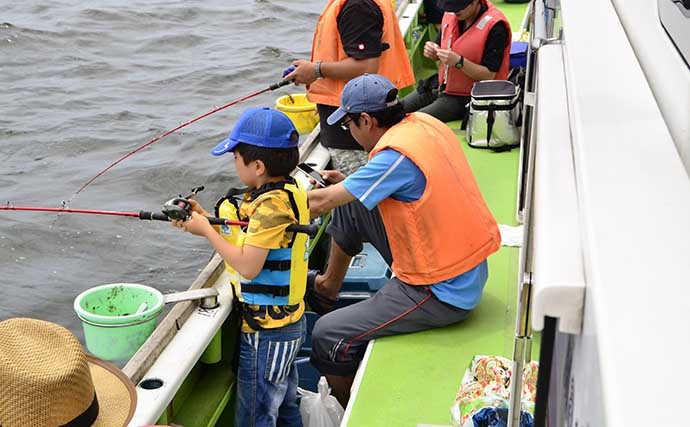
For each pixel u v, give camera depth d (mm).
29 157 14992
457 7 8867
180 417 5168
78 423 3742
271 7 24250
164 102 17609
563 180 1573
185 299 5219
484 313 5887
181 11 23734
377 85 5605
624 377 958
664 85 1896
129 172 14438
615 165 1470
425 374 5273
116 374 4137
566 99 2051
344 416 4941
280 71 19453
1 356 3729
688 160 1689
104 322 4957
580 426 1225
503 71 9109
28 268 11570
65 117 16719
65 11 23422
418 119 5641
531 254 1844
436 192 5375
